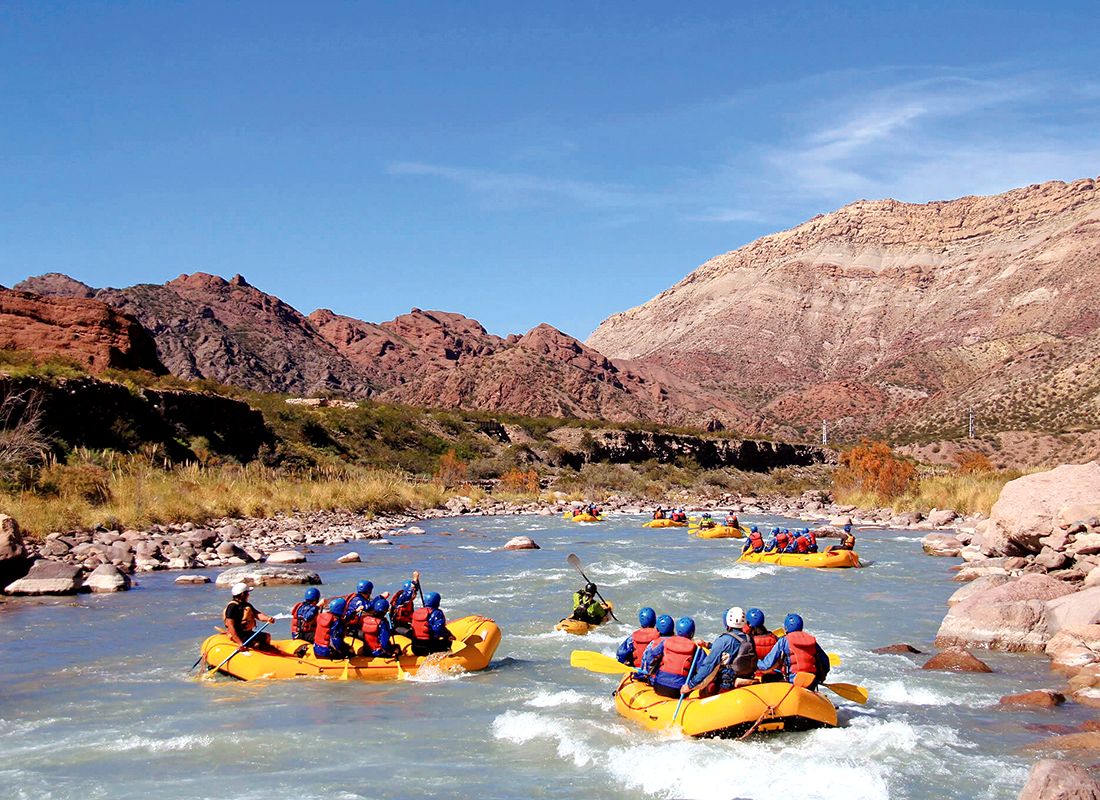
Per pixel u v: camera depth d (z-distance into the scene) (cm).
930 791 754
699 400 17938
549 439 7600
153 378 4412
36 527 2195
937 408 14538
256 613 1216
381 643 1166
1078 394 11106
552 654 1295
